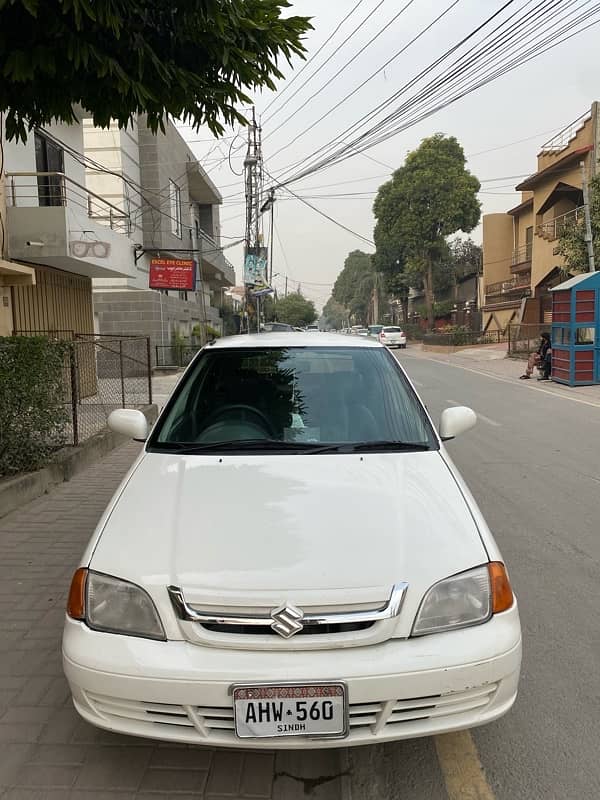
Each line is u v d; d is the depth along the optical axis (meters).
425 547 2.49
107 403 12.31
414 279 47.56
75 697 2.38
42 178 12.81
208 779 2.51
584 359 15.17
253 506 2.73
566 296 15.54
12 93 4.41
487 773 2.54
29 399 6.21
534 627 3.65
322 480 2.95
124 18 3.87
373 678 2.20
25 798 2.40
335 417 3.61
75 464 7.30
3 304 10.06
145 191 22.67
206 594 2.30
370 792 2.47
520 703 2.96
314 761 2.63
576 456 8.05
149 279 21.62
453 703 2.30
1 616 3.84
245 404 3.73
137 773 2.54
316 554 2.43
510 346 26.33
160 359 22.75
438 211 40.19
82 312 14.28
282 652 2.23
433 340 37.19
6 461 6.19
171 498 2.84
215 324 37.66
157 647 2.28
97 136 20.67
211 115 4.80
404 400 3.75
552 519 5.59
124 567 2.45
